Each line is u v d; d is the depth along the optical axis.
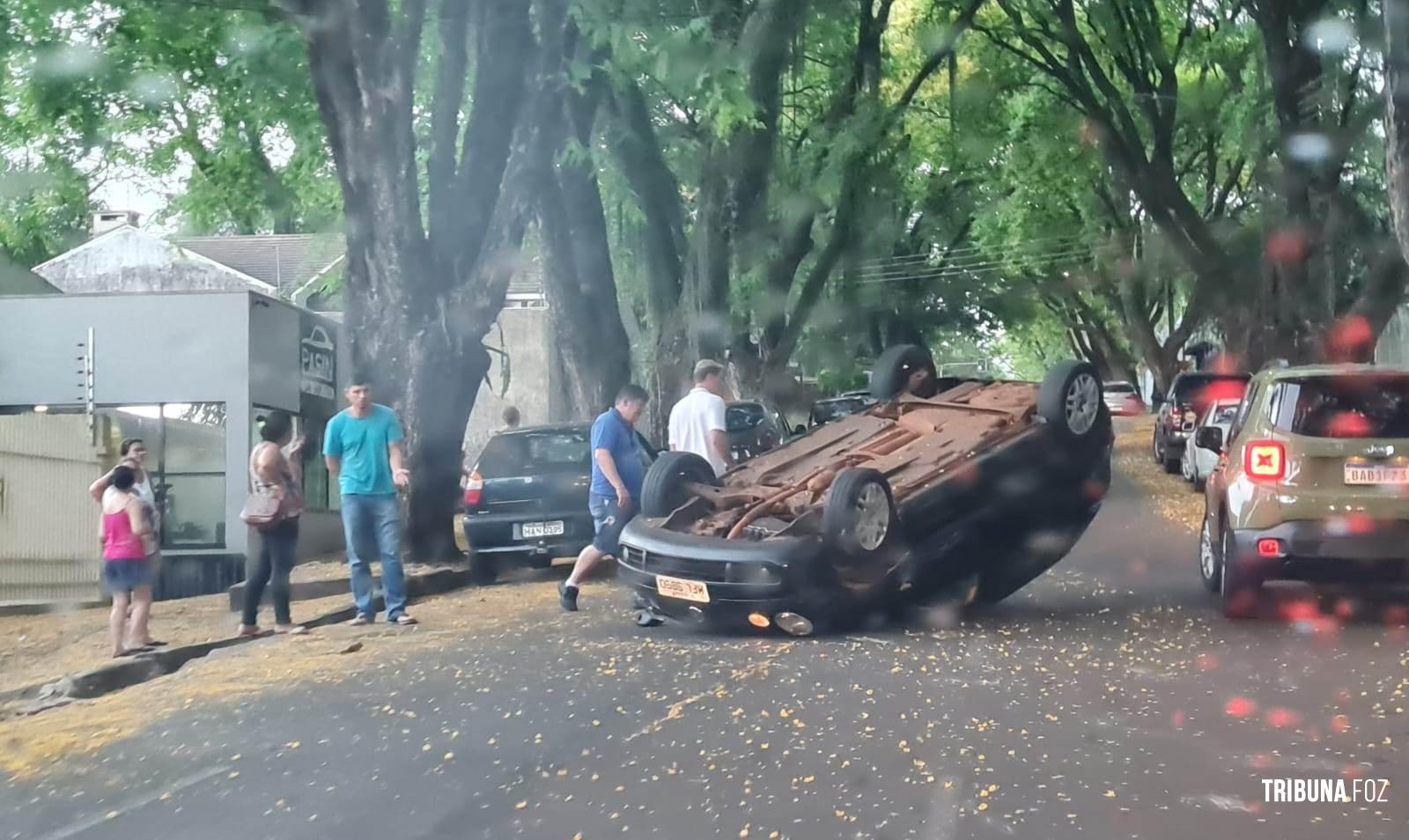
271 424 11.50
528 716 7.49
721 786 6.08
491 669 8.90
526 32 15.59
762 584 9.64
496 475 15.45
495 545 15.17
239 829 5.71
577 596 12.04
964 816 5.60
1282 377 10.41
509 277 15.98
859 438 11.16
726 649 9.46
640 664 8.94
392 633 10.77
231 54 17.78
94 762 6.91
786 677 8.34
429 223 15.70
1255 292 28.36
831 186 27.30
